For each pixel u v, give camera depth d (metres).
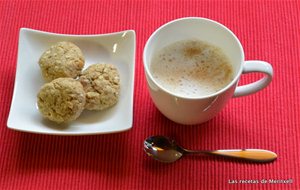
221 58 0.41
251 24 0.48
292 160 0.40
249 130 0.42
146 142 0.40
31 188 0.39
